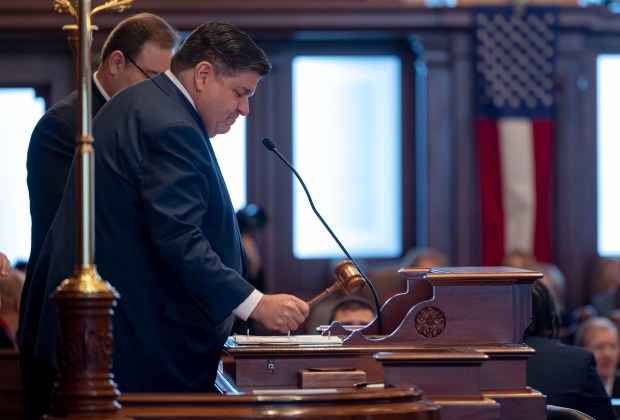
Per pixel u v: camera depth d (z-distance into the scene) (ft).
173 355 23.16
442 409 20.70
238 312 22.38
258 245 68.03
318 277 68.49
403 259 68.85
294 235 68.39
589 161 70.28
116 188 23.04
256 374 22.24
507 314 22.77
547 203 67.97
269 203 68.08
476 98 67.21
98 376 18.63
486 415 20.80
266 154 68.08
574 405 30.89
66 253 23.24
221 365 26.12
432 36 67.21
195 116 23.98
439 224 67.72
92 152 19.16
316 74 68.44
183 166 22.85
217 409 19.06
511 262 64.13
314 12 65.67
